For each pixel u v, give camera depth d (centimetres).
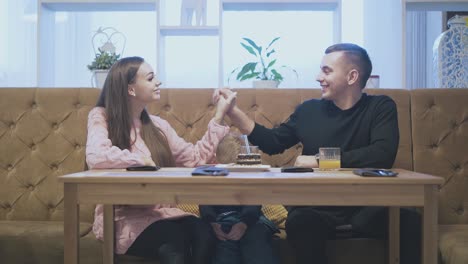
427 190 131
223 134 187
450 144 219
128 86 175
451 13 354
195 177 129
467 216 214
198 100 228
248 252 153
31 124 226
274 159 222
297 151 223
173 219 161
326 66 179
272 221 187
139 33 370
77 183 132
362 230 167
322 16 352
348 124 180
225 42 351
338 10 281
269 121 224
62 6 290
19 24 379
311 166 162
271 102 226
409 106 225
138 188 131
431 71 369
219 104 189
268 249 154
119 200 131
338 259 173
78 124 226
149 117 187
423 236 132
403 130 222
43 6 285
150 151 177
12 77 377
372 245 173
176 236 152
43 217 221
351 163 165
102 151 158
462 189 215
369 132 178
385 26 357
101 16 372
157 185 130
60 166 223
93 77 260
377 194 130
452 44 255
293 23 352
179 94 229
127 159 157
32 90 230
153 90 176
